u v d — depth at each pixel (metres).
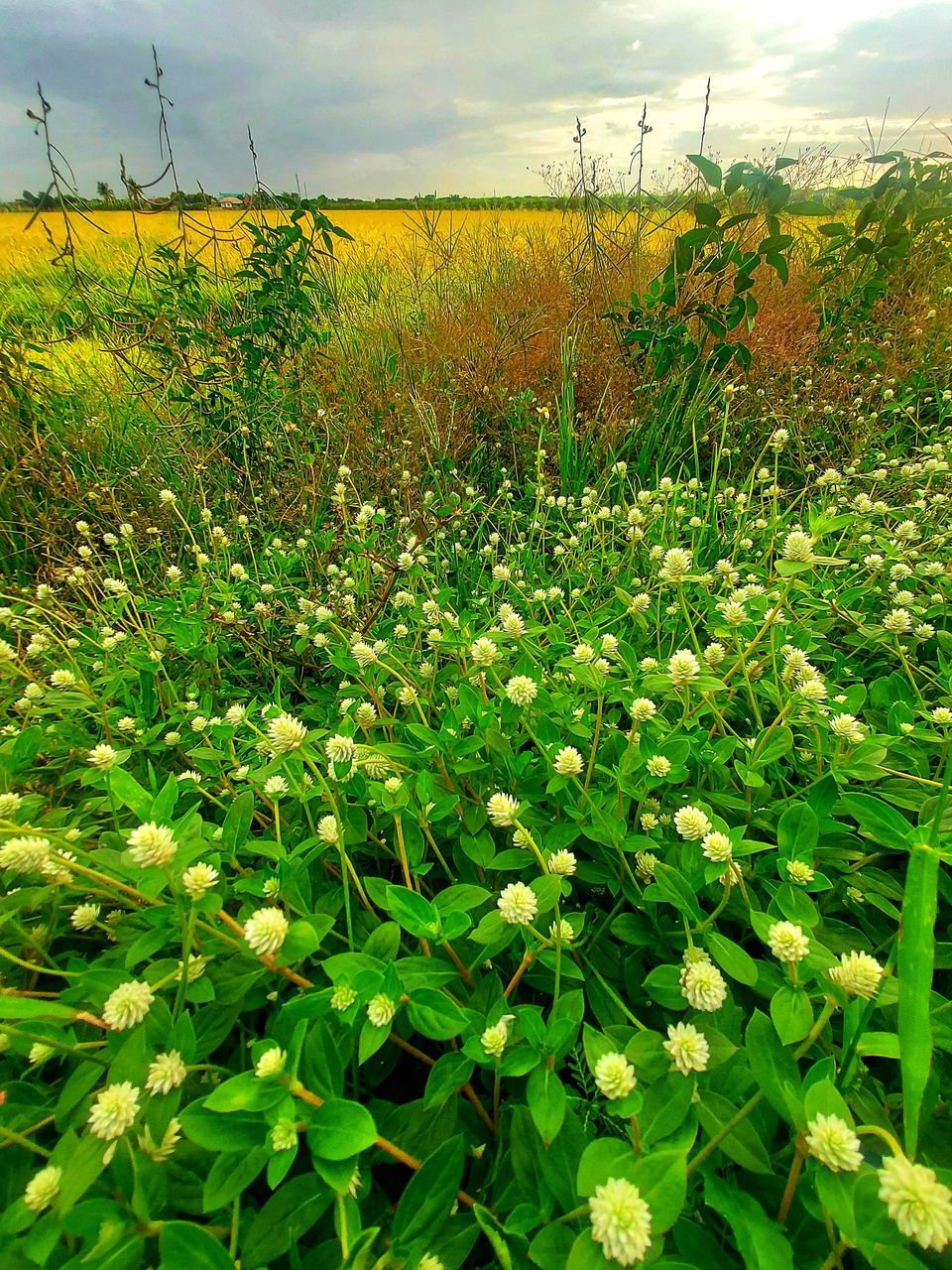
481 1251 1.09
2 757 1.65
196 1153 1.03
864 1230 0.80
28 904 1.29
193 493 3.96
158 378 4.41
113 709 2.12
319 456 4.07
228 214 5.04
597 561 2.99
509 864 1.42
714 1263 0.88
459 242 6.96
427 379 4.73
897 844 1.25
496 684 1.98
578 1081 1.25
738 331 4.90
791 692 1.76
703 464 4.18
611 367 4.62
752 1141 0.95
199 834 1.39
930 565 2.46
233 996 1.18
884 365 4.68
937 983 1.39
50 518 3.53
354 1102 0.89
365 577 2.72
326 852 1.66
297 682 2.71
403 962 1.17
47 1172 0.90
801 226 5.78
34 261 7.62
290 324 4.72
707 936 1.21
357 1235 0.87
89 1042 1.13
